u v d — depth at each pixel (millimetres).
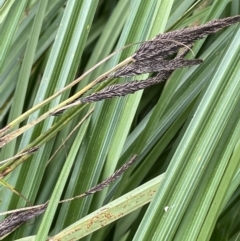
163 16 327
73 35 343
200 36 284
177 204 295
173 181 297
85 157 343
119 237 365
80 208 340
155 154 365
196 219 295
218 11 346
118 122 338
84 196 334
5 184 320
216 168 298
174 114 374
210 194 295
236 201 350
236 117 303
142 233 296
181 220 297
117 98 339
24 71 368
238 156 297
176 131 370
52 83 344
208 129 298
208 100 300
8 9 347
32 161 341
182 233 296
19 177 340
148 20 336
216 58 374
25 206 342
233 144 299
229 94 299
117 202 312
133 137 375
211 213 294
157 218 296
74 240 314
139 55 289
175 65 293
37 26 369
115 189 357
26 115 307
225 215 349
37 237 302
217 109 299
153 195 306
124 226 366
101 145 341
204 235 292
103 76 298
